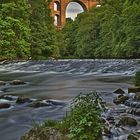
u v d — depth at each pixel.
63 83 20.12
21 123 9.33
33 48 49.75
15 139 7.87
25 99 12.15
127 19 49.34
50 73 28.23
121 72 25.73
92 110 6.33
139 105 10.50
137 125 8.14
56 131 6.64
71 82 20.59
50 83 20.34
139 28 45.69
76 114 6.41
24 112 10.65
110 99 12.38
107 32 62.88
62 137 6.44
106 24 64.06
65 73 27.89
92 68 28.77
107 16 66.75
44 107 11.34
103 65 29.48
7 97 13.11
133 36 46.00
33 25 51.91
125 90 15.02
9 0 42.91
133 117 9.08
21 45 40.38
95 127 6.12
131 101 11.10
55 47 56.94
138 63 28.97
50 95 14.64
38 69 31.88
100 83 19.36
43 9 59.66
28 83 20.27
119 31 52.72
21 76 26.00
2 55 39.53
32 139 6.77
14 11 41.72
